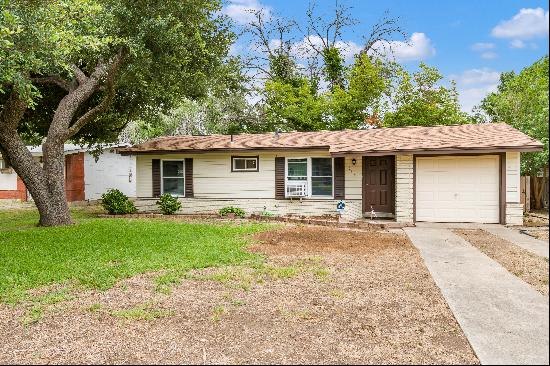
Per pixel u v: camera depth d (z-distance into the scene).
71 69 11.58
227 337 4.48
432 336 4.42
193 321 4.95
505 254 8.60
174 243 9.84
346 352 4.09
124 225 12.93
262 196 16.66
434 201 14.04
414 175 13.82
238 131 27.42
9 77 8.05
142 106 16.69
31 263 7.87
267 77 29.92
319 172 16.17
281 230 12.12
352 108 24.94
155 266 7.59
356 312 5.18
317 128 25.66
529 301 5.46
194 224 13.35
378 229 12.77
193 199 17.22
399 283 6.45
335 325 4.77
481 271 7.13
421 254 8.69
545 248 9.18
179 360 3.97
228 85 18.05
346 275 6.98
